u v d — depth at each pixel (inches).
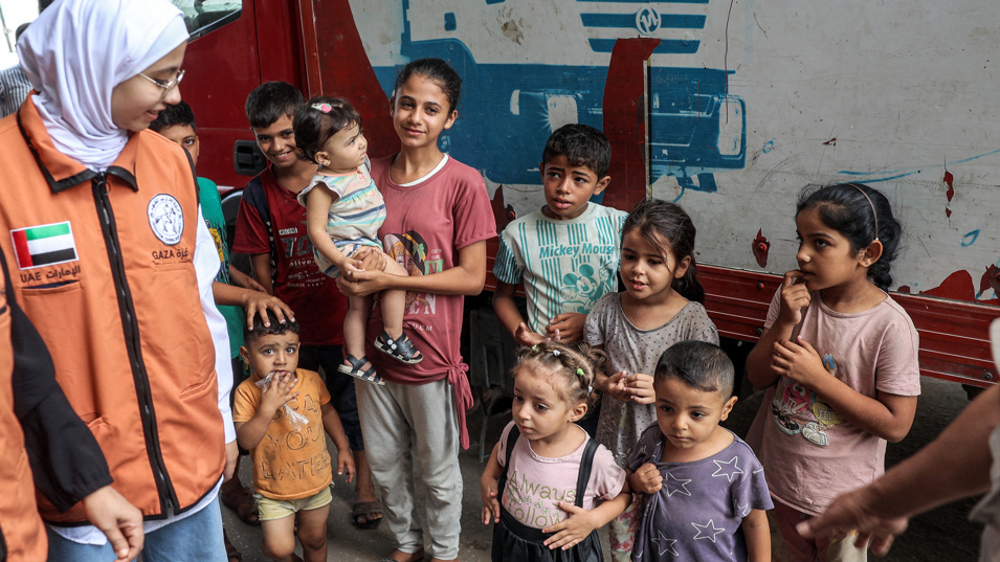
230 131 148.6
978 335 77.2
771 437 81.4
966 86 73.0
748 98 87.3
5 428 51.8
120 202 61.5
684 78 91.5
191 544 71.9
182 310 66.0
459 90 90.7
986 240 75.0
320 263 92.4
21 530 53.6
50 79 57.1
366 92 125.3
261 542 111.2
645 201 83.4
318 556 99.7
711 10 87.5
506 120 109.5
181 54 60.4
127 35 55.6
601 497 76.2
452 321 94.0
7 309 52.5
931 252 78.7
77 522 61.1
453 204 91.2
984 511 37.3
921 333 81.0
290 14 133.2
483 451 127.6
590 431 98.3
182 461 67.4
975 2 71.0
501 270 100.7
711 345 70.1
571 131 90.8
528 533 77.0
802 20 81.6
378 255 89.3
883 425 72.4
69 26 55.7
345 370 92.9
